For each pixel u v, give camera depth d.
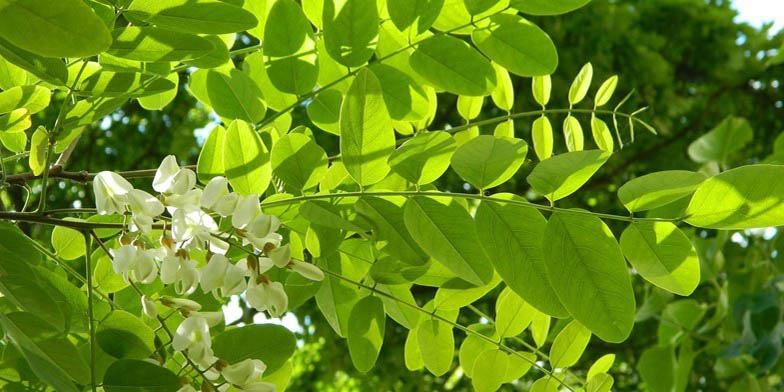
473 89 0.66
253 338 0.61
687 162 2.41
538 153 0.71
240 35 1.80
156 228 0.58
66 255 0.66
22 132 0.66
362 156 0.58
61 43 0.49
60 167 0.64
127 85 0.59
